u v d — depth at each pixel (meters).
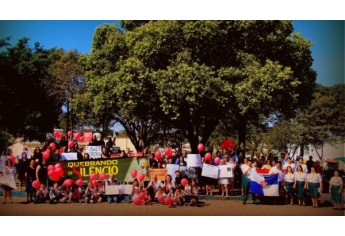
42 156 18.00
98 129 38.38
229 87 20.48
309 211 15.09
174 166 17.73
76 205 16.08
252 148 52.53
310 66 24.67
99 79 24.92
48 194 16.83
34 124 34.00
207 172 17.95
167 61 22.59
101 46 27.59
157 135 38.59
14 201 17.02
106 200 17.11
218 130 41.75
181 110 22.12
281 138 50.66
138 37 23.45
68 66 36.69
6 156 19.77
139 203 16.11
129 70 22.00
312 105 45.12
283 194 16.97
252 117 24.33
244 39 22.03
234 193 19.50
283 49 23.31
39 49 35.12
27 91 33.66
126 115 25.44
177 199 16.06
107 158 17.72
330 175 23.61
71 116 38.31
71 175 17.55
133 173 17.50
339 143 45.72
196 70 20.67
